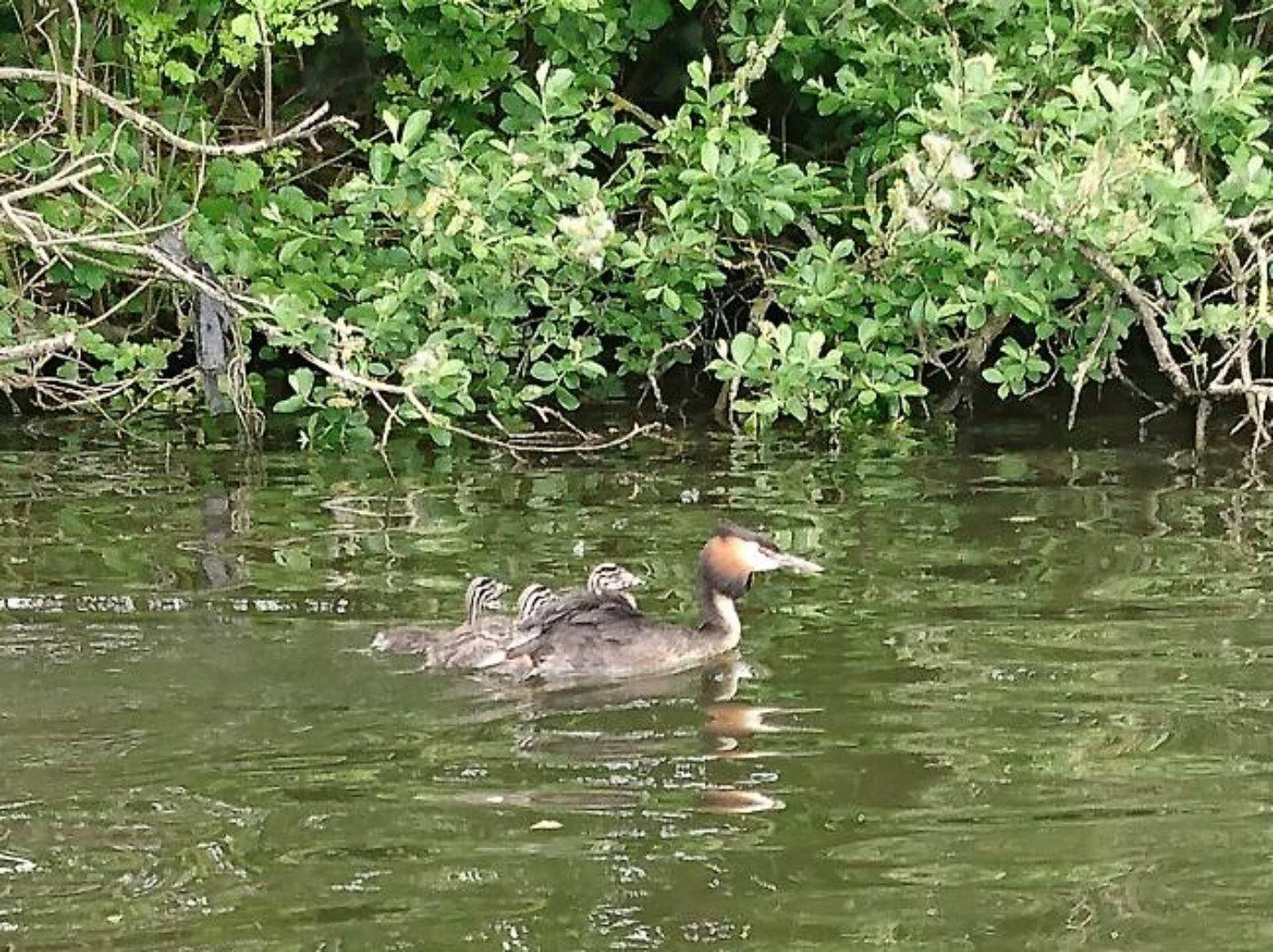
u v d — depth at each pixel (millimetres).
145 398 13742
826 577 9742
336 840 6328
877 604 9250
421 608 9125
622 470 12469
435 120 15180
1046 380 15383
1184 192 12555
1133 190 12727
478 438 12578
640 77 16422
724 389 14383
